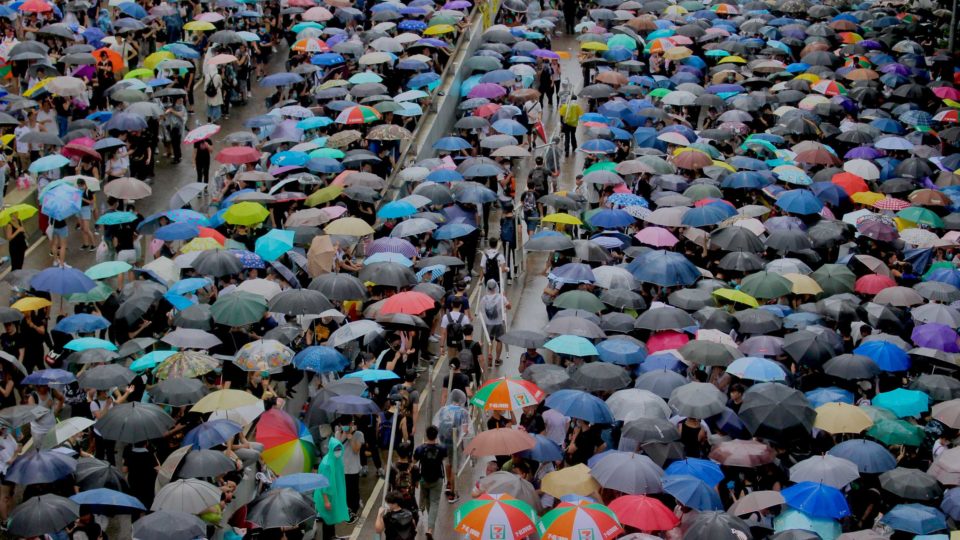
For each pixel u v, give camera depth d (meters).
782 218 26.39
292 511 14.95
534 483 17.73
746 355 20.88
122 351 19.94
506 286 27.50
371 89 32.28
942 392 20.19
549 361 23.67
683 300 22.55
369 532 18.55
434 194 27.05
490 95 35.22
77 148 26.67
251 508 15.08
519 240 28.84
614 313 21.98
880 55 41.94
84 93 30.62
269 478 17.98
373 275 22.62
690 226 26.14
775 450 17.98
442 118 36.91
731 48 41.09
